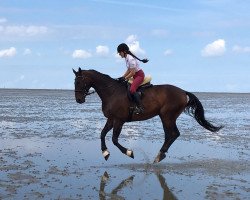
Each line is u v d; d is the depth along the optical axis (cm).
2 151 1338
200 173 1090
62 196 850
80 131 1947
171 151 1430
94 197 852
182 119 2820
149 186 952
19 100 5181
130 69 1205
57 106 4012
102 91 1227
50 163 1170
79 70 1233
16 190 880
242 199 854
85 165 1159
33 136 1725
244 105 5106
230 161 1249
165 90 1223
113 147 1480
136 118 1220
